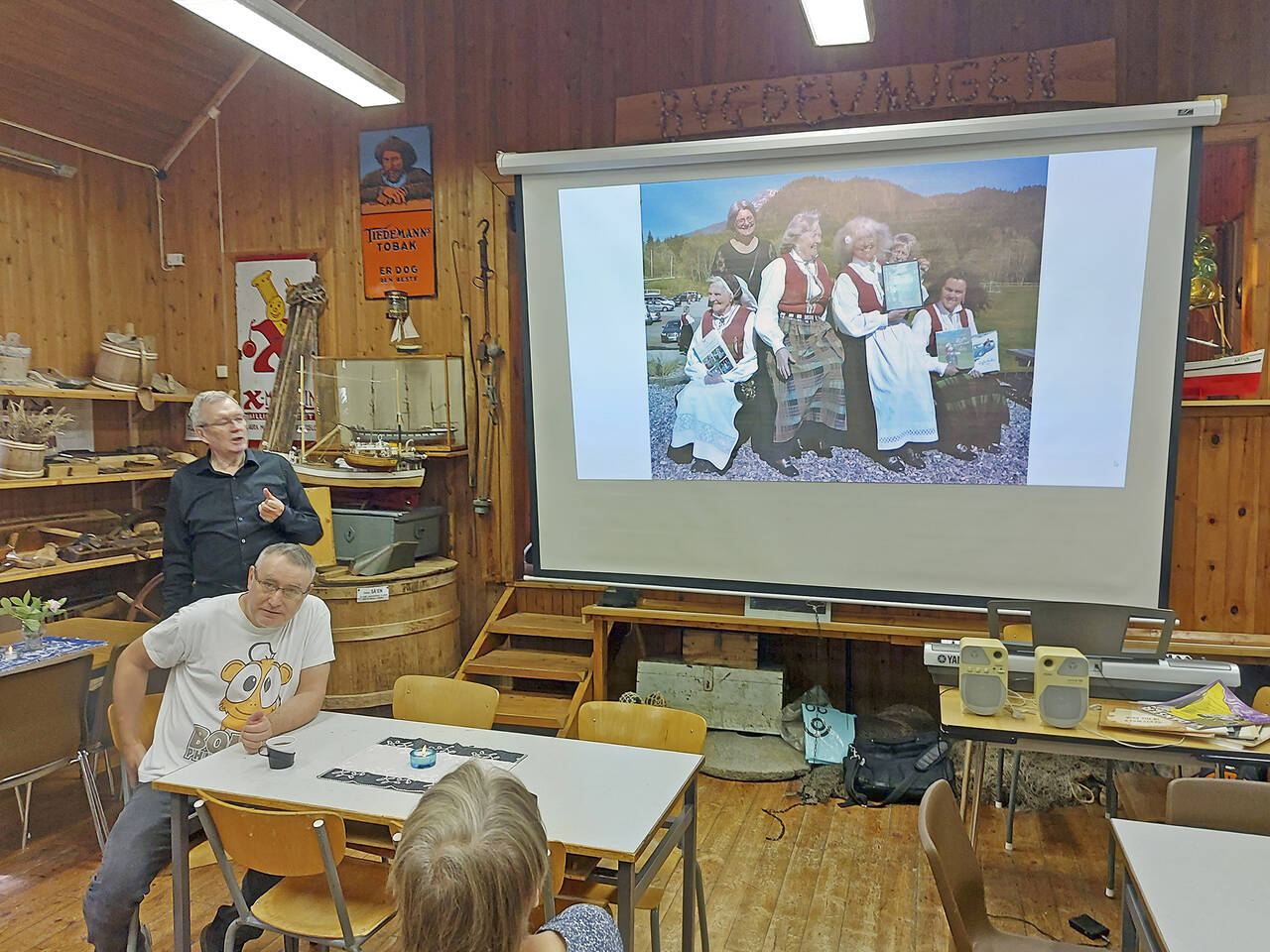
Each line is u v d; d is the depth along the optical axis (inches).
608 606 165.0
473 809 43.8
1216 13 144.6
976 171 139.4
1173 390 133.6
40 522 176.4
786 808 143.6
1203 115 126.6
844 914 112.6
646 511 161.5
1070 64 150.1
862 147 143.2
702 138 169.2
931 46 158.2
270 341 202.8
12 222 176.4
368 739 99.5
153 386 194.5
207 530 131.0
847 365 148.3
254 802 84.4
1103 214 134.2
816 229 148.0
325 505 179.2
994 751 147.0
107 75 180.9
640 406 159.5
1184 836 75.2
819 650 169.8
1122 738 98.5
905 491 147.4
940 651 116.3
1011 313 139.8
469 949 41.0
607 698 178.4
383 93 156.0
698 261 154.1
